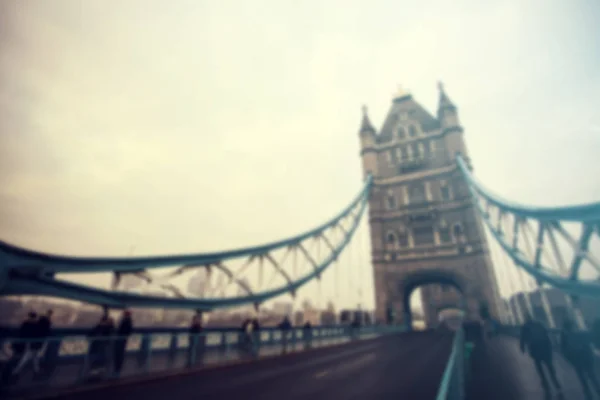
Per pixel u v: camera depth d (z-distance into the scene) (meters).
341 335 23.89
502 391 7.93
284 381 9.60
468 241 38.81
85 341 8.34
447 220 41.16
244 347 13.99
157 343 10.34
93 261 14.83
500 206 29.22
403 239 42.97
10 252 11.77
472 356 13.67
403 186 46.22
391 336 27.86
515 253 27.94
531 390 8.04
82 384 7.95
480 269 36.75
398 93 54.69
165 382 9.25
